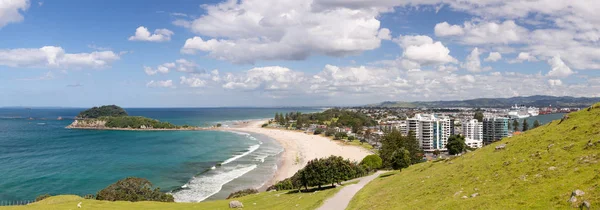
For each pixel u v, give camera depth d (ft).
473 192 146.10
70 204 230.48
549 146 167.32
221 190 402.31
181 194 380.78
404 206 153.99
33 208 212.43
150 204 250.57
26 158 602.85
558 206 111.14
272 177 477.77
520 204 119.24
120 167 539.29
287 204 224.33
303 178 289.53
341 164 289.74
